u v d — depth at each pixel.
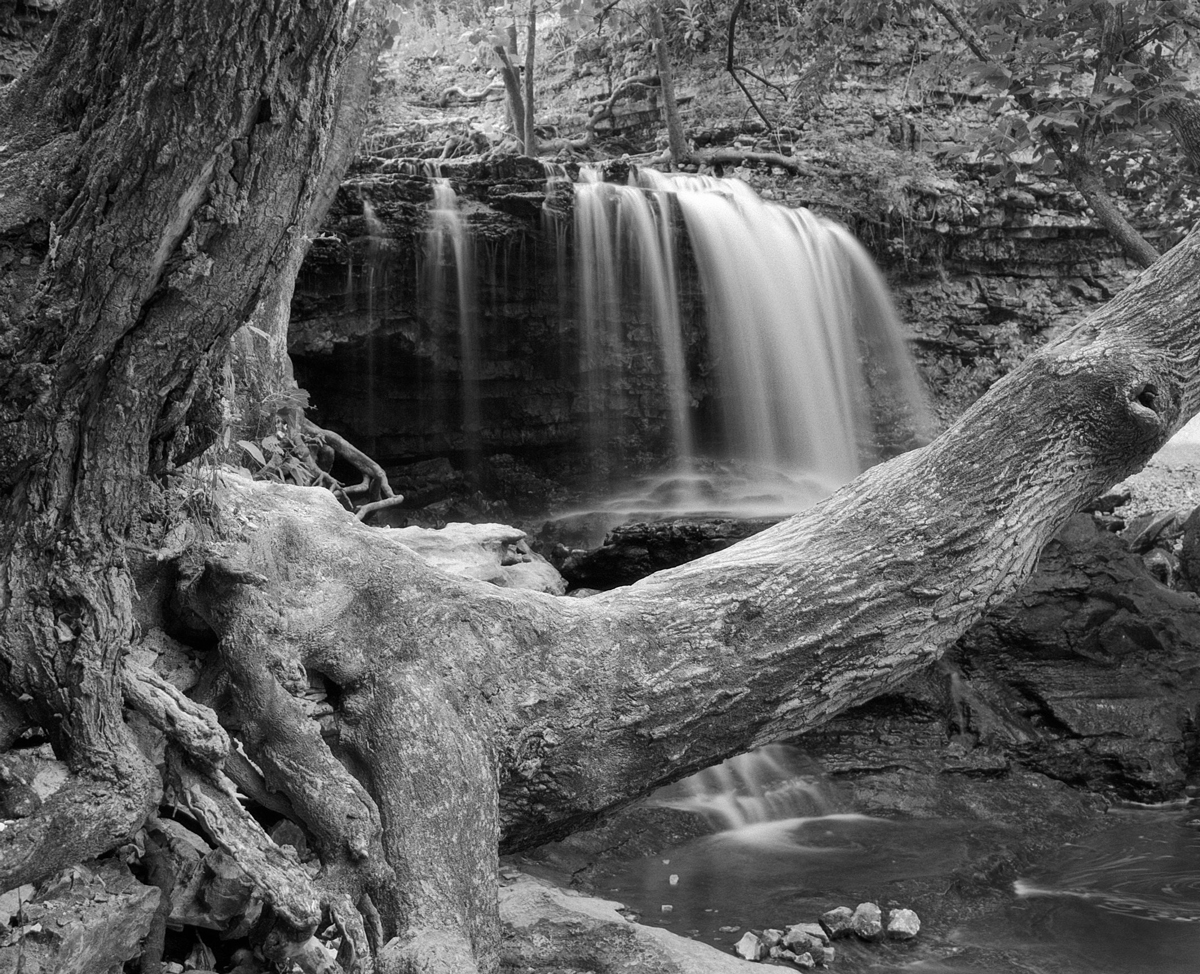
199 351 2.33
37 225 2.21
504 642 3.32
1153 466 12.19
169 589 2.99
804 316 12.35
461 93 16.59
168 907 2.51
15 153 2.27
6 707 2.42
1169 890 5.13
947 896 4.96
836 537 3.97
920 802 6.33
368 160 11.56
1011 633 7.44
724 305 11.84
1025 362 4.44
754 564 3.84
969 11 8.05
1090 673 7.32
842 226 12.91
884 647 3.84
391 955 2.59
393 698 3.06
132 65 2.10
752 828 6.00
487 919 2.90
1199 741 7.07
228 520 3.12
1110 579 7.61
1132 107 6.53
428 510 10.81
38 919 2.23
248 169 2.16
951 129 14.22
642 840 5.66
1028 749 6.93
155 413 2.37
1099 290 14.09
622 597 3.70
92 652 2.38
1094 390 4.22
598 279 11.05
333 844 2.78
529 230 10.55
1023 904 4.95
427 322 10.29
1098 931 4.62
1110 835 6.03
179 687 2.97
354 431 10.59
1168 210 7.90
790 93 14.07
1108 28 6.42
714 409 12.08
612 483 11.66
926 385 13.54
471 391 10.88
